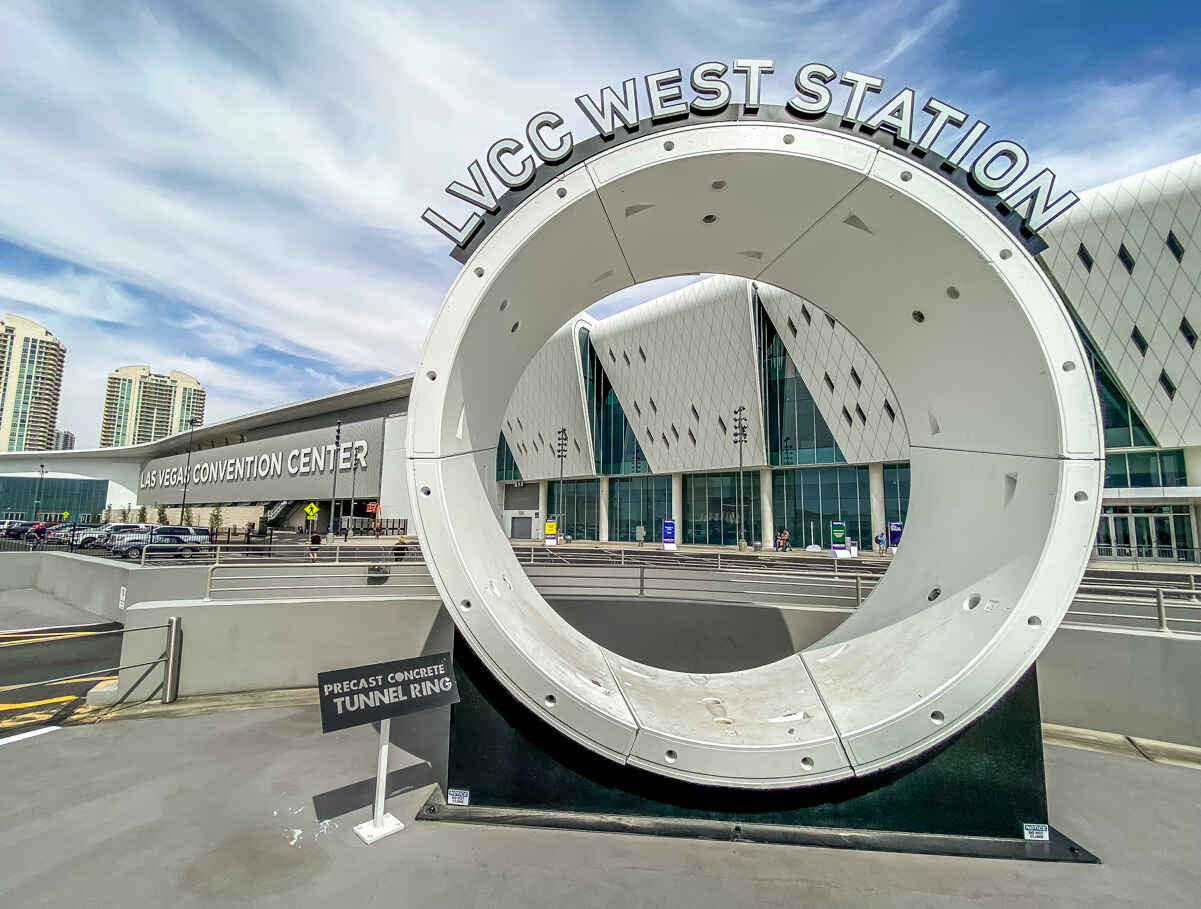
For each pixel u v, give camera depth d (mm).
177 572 9719
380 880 3467
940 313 4996
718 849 3877
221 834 3949
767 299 35062
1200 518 26344
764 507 37906
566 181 4477
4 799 4422
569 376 46031
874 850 3881
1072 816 4355
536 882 3477
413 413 4410
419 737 5785
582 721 4156
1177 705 5695
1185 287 24406
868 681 4812
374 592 8719
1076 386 4070
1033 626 4020
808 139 4387
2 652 9875
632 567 9773
